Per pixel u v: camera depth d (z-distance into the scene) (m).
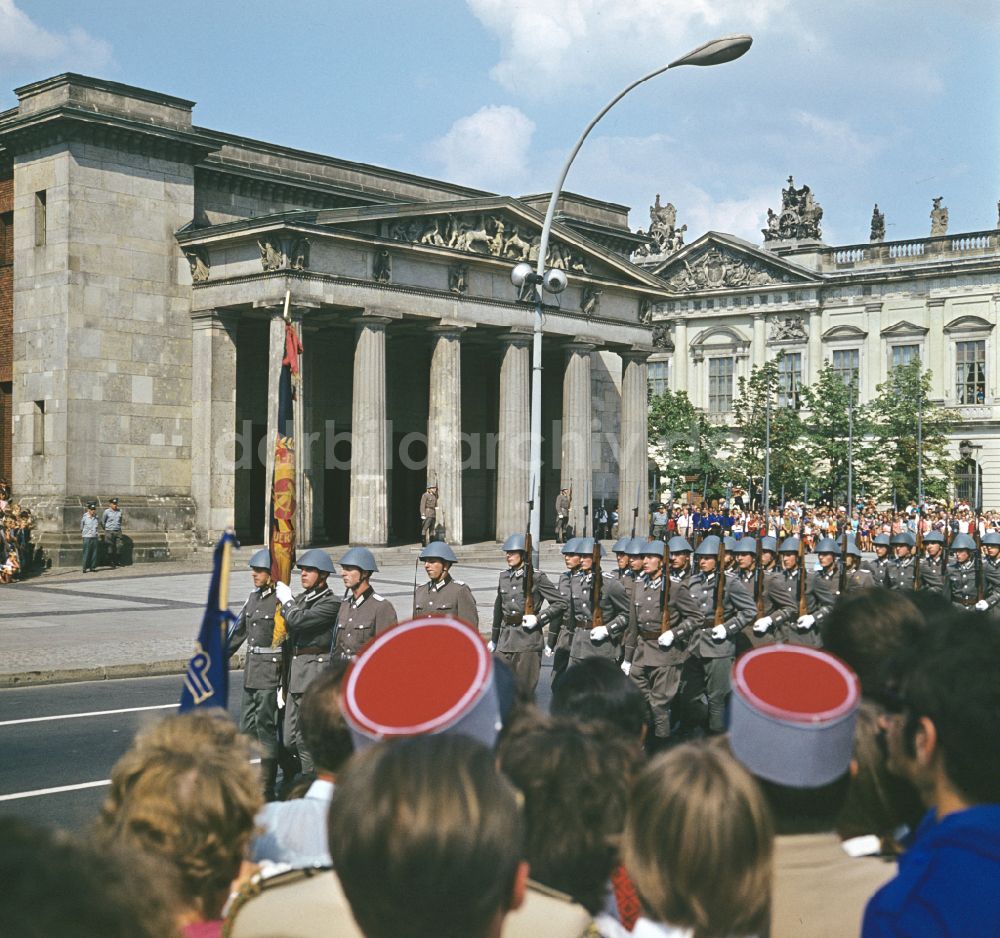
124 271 46.81
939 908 3.26
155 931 2.07
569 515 56.47
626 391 60.69
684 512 62.81
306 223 45.00
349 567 13.30
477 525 63.50
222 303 47.38
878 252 93.06
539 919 3.99
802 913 4.08
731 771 3.56
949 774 3.65
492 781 2.97
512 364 54.09
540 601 17.30
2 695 19.27
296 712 13.14
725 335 97.38
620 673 6.45
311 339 53.84
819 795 4.22
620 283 58.22
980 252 88.75
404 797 2.88
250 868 4.71
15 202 47.53
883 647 5.63
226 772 4.38
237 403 52.59
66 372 45.28
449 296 50.91
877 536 24.08
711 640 16.61
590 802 4.23
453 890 2.81
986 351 87.56
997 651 3.72
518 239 53.78
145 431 47.28
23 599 33.81
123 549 46.00
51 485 45.78
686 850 3.44
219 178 50.34
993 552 23.25
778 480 82.25
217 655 6.86
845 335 92.56
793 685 4.38
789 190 98.69
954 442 88.25
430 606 15.88
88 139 45.88
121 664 21.70
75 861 2.04
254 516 53.12
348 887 2.93
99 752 14.60
